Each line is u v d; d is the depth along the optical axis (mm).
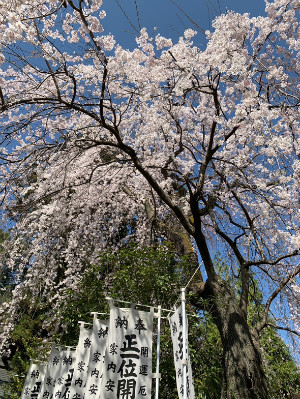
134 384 3414
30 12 4148
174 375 4355
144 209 7523
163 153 6492
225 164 6004
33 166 4949
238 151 6207
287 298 5812
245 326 4645
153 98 5559
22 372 6574
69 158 5637
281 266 5848
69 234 7121
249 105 4461
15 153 4977
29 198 5871
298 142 4746
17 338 7691
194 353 4590
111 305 3820
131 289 4887
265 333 7949
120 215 7707
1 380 7355
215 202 6191
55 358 4934
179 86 4883
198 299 5508
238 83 4777
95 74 5250
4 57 3754
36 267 6547
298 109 5172
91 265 5828
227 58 4559
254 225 6176
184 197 6949
